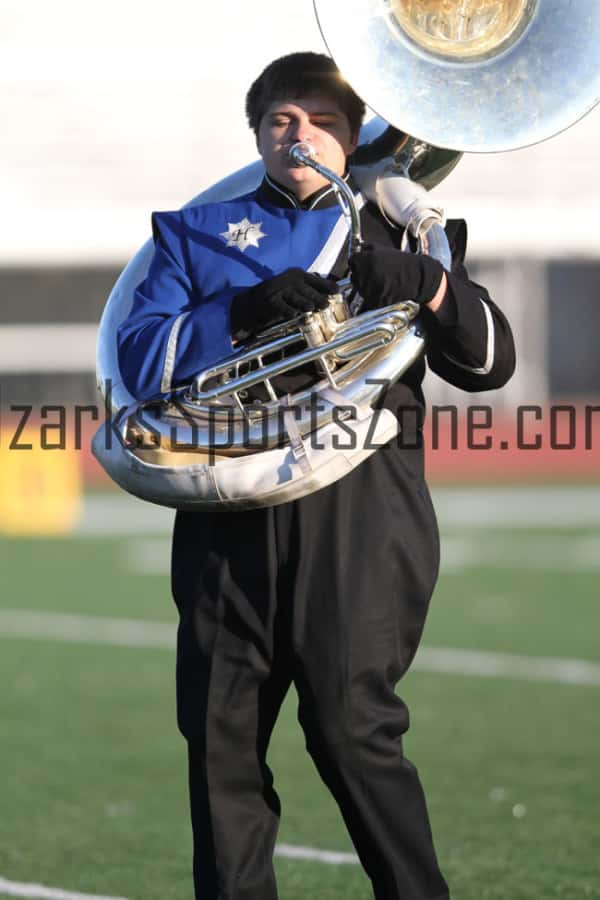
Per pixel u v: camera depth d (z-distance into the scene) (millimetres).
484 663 29250
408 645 11086
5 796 19453
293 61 11266
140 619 35125
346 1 10773
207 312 10805
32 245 86312
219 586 10914
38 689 27031
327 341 10688
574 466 75438
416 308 10656
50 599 38531
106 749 22250
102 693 26656
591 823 17828
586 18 10891
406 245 11172
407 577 10906
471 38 10945
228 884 10938
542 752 21812
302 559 10703
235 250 11203
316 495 10773
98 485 72250
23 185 87188
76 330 88750
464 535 53125
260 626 10836
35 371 88938
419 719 24297
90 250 86375
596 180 86250
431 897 10953
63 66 88625
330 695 10625
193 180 86562
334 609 10633
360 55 10742
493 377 10984
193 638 11047
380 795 10812
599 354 89375
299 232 11156
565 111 10836
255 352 10781
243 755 11109
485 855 16453
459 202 85750
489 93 10875
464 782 20047
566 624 33688
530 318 86625
